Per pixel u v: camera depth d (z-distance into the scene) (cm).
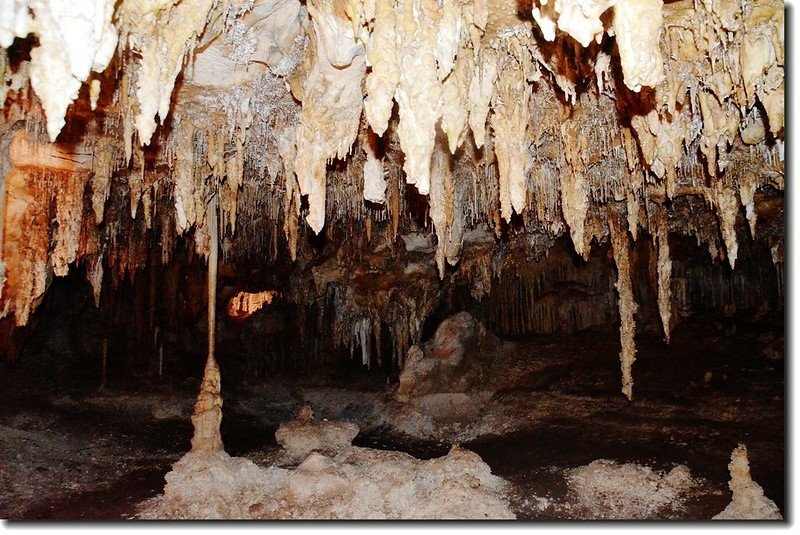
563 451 1007
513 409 1261
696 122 715
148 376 1543
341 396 1675
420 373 1425
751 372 1107
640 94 636
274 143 855
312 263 1572
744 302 1398
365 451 962
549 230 1263
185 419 1410
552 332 1594
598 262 1497
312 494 762
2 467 905
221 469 821
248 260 1589
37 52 402
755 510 620
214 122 785
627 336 1051
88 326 1530
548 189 983
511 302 1661
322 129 664
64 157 813
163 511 741
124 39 506
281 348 1858
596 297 1555
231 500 772
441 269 913
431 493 734
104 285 1537
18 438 1051
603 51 556
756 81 552
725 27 515
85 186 948
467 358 1449
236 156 868
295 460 1024
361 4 488
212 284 985
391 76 507
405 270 1515
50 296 1354
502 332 1669
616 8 407
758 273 1375
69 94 411
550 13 427
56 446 1067
